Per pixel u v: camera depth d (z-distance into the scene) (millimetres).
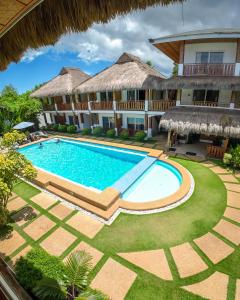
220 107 14672
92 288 5273
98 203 8547
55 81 27094
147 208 8445
